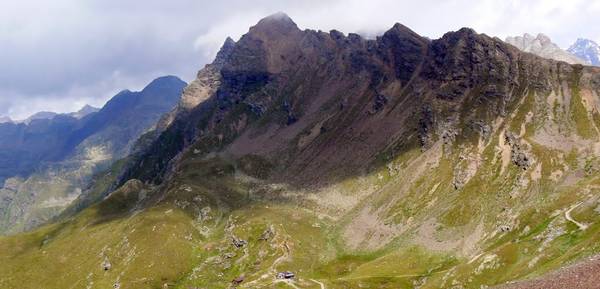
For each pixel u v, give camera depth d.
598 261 115.81
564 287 111.94
